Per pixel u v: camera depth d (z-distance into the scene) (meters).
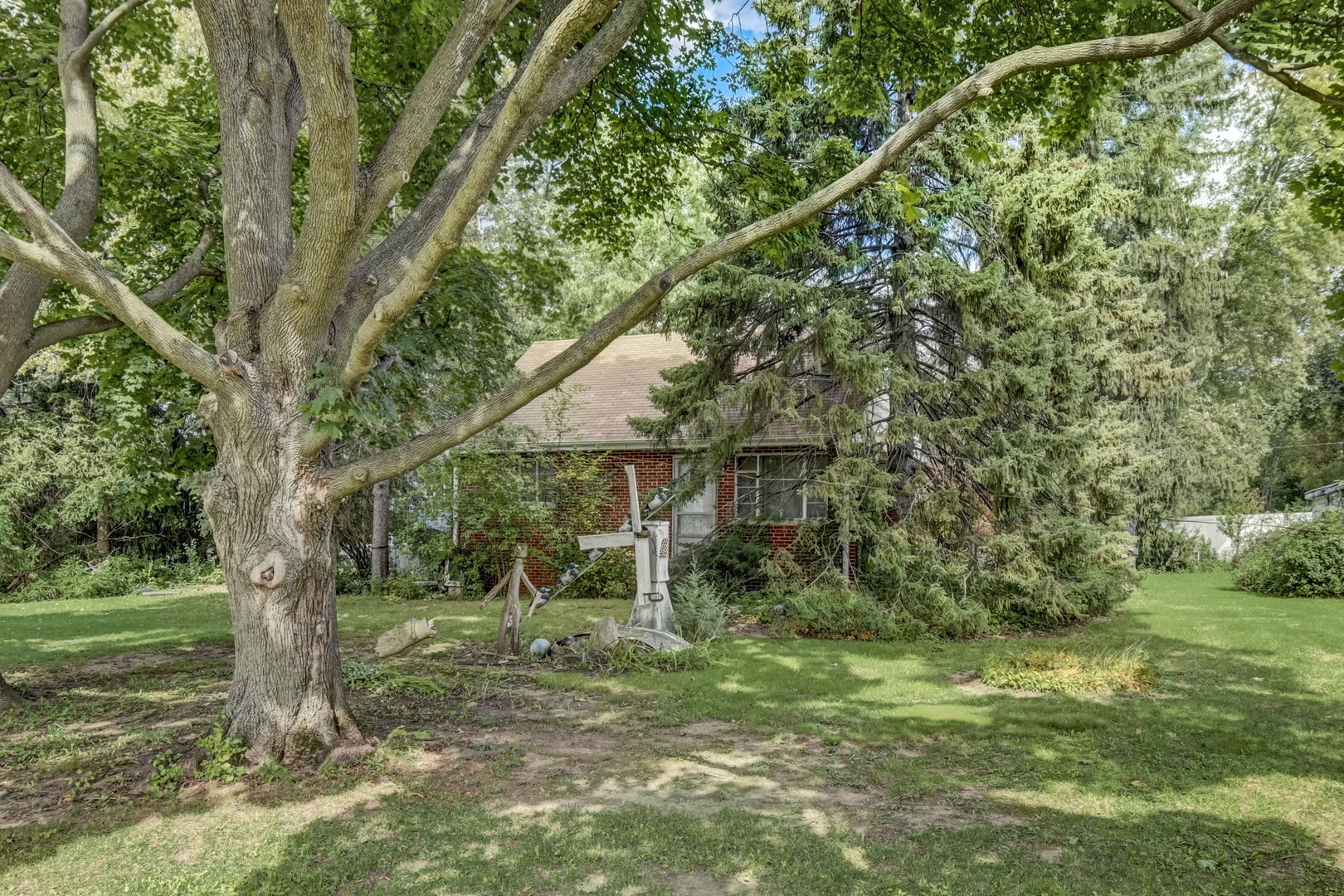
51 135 8.54
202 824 4.49
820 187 11.28
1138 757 5.71
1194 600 15.09
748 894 3.70
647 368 18.42
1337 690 7.67
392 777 5.22
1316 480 39.03
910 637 10.69
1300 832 4.40
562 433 15.95
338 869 3.92
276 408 5.51
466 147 6.69
